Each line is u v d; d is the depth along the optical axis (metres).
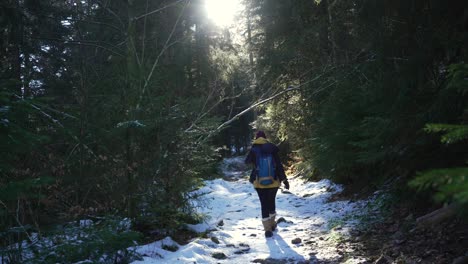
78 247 3.43
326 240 4.96
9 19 7.05
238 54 12.80
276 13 10.88
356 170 7.87
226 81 9.07
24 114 3.38
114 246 3.70
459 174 0.86
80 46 6.83
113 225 4.18
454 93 3.84
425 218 3.66
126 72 5.91
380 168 6.70
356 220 5.56
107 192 5.11
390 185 6.19
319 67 9.18
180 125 5.92
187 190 5.86
